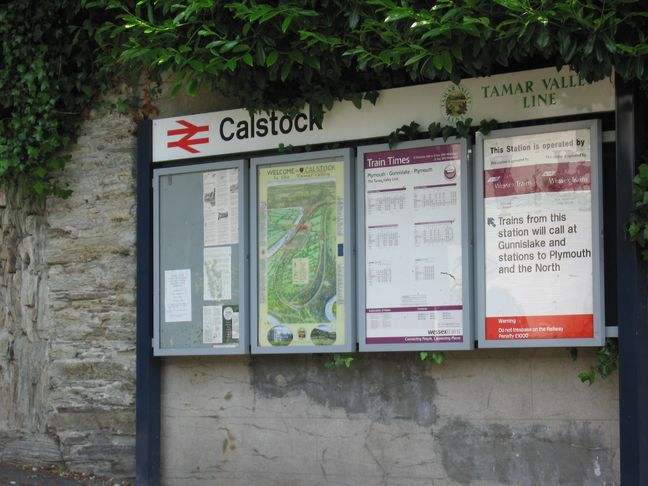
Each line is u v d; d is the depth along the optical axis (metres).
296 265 6.45
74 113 7.28
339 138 6.36
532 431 5.91
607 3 5.20
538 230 5.80
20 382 7.50
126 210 7.12
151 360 6.91
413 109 6.17
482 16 5.37
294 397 6.55
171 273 6.84
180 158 6.86
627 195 5.54
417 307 6.07
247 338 6.57
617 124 5.59
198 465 6.81
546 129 5.80
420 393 6.21
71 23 7.23
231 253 6.64
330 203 6.38
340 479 6.39
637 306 5.48
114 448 7.06
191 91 6.34
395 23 5.54
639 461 5.41
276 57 5.92
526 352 5.95
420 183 6.11
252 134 6.62
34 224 7.50
